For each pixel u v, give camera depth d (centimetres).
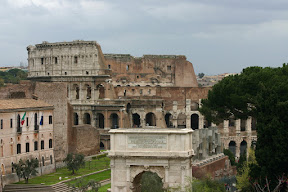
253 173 9356
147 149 8288
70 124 15275
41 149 13312
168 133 8219
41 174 13150
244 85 11031
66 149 14988
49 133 13600
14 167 12062
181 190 8094
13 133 12281
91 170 13850
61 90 14800
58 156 14588
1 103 12288
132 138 8350
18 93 13612
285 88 9569
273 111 9119
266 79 10831
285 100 9331
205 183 9712
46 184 11744
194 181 8819
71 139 15350
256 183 8619
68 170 13512
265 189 8919
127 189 8362
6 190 11500
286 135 8762
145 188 9975
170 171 8219
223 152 16262
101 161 15238
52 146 13712
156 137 8269
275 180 8812
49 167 13475
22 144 12594
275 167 8794
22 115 12588
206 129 14238
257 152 9131
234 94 10925
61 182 12000
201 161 13362
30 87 14012
